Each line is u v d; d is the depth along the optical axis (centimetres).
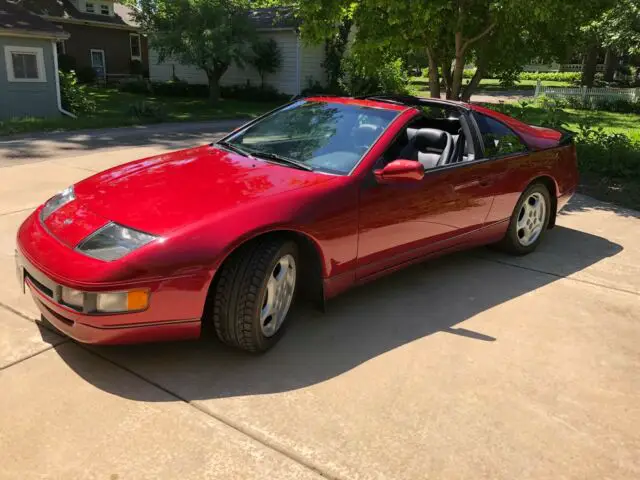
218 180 322
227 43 2272
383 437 245
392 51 927
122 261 255
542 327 358
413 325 351
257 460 227
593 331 356
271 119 423
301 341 325
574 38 926
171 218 279
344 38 2648
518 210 467
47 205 325
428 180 376
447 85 997
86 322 257
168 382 277
